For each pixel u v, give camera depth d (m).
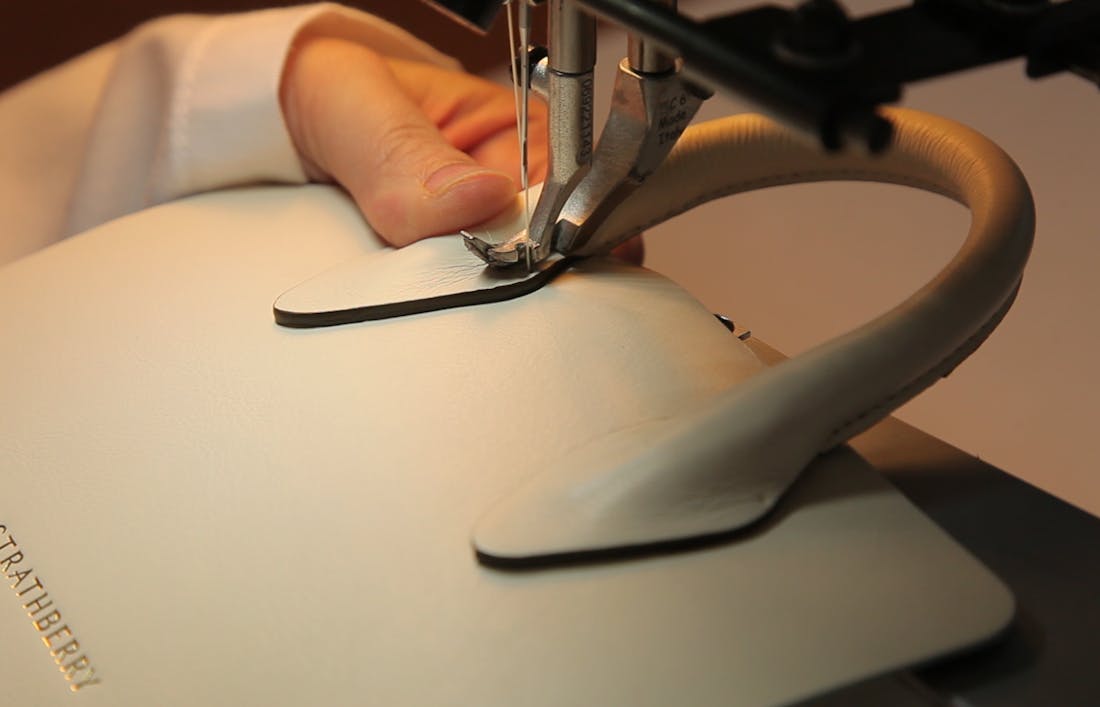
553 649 0.32
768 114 0.25
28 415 0.42
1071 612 0.33
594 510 0.34
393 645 0.32
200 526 0.37
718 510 0.34
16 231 0.65
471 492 0.36
